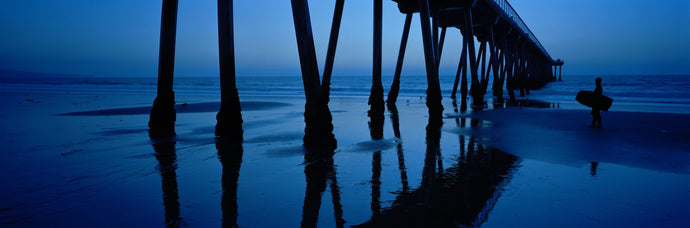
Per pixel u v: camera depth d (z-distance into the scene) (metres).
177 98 22.20
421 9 11.59
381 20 12.34
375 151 6.10
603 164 5.08
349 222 3.12
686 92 28.03
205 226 3.05
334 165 5.13
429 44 11.57
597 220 3.07
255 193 3.92
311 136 6.45
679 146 6.39
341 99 21.36
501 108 14.38
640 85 45.31
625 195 3.72
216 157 5.71
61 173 4.78
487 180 4.31
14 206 3.54
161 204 3.58
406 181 4.32
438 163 5.20
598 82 8.75
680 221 3.03
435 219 3.14
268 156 5.75
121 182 4.36
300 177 4.54
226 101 7.41
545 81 53.03
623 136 7.46
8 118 11.14
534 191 3.87
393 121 10.34
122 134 8.03
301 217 3.24
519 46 28.41
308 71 6.20
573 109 13.22
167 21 7.86
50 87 40.56
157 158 5.67
